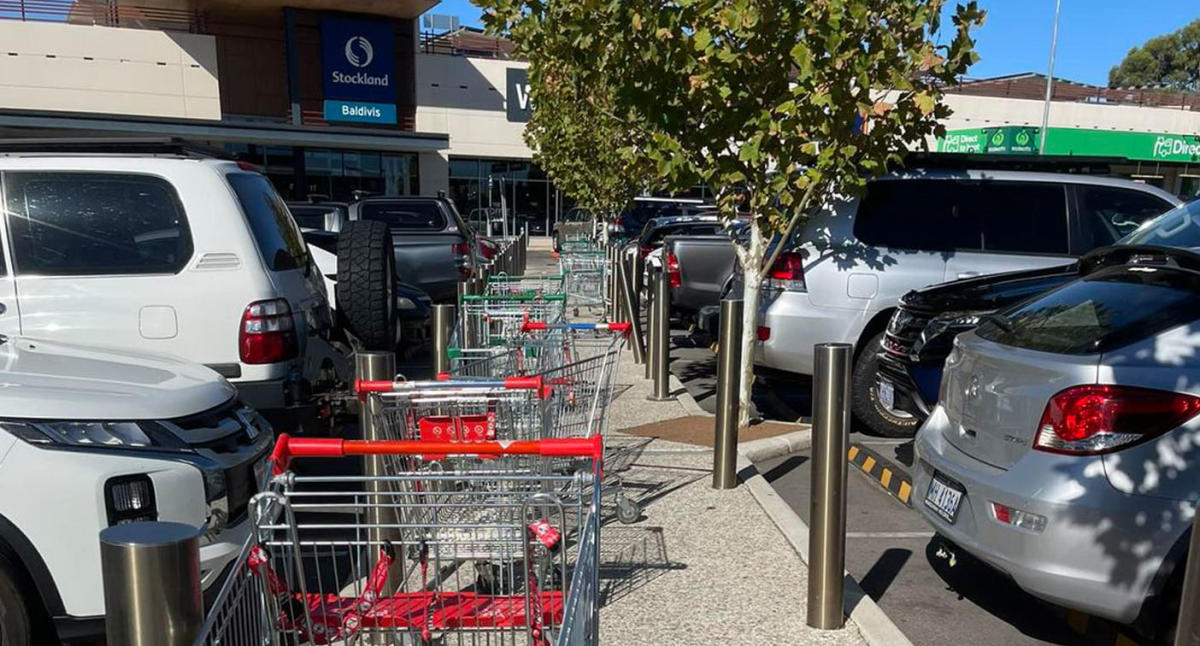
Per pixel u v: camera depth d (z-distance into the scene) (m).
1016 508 3.63
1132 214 7.71
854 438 7.49
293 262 6.20
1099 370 3.54
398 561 4.14
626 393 9.16
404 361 10.84
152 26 32.50
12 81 27.86
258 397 5.44
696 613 4.23
